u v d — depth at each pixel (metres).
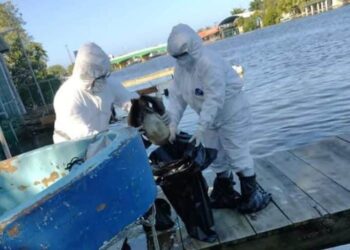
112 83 3.34
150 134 2.89
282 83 15.54
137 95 3.47
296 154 4.49
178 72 3.29
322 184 3.69
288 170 4.14
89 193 1.78
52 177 2.49
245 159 3.37
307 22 71.12
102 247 1.83
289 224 3.17
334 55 20.36
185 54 3.03
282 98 12.45
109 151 1.91
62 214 1.72
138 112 2.89
